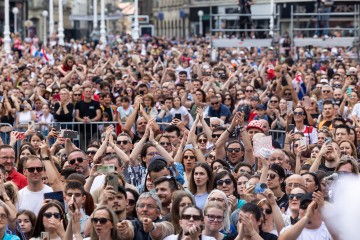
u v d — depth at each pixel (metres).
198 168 29.41
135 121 44.97
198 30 170.50
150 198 26.69
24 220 26.95
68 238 26.19
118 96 51.31
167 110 46.41
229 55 77.50
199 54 78.56
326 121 41.09
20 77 59.34
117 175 27.72
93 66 71.06
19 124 46.16
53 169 31.27
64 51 87.56
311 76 57.66
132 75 62.62
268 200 26.48
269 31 81.31
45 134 45.41
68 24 167.25
